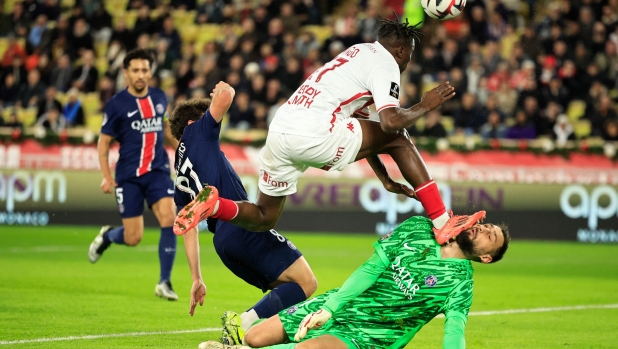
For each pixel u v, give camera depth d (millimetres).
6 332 6961
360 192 16812
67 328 7223
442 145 16656
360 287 5219
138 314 8086
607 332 7824
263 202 6109
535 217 16688
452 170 16625
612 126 18078
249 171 16828
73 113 18812
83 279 10570
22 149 17281
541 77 19047
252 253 6305
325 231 16859
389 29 6043
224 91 6305
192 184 6430
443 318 8609
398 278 5254
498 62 19141
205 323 7742
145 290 9773
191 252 6414
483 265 13539
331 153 5801
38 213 17266
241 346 5383
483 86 18781
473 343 7203
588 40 19922
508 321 8414
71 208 17109
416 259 5238
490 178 16656
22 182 17297
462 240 5180
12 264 11906
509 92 18750
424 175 5961
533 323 8305
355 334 5238
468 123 18203
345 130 5824
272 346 5184
